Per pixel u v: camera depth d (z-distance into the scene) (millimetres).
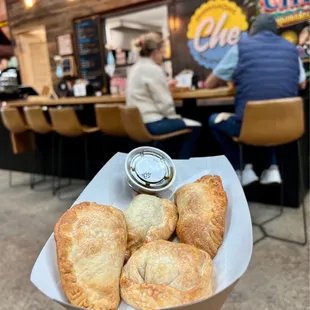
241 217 505
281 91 2156
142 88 2590
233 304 1607
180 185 595
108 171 612
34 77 6148
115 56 5160
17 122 3684
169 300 375
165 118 2637
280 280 1775
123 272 431
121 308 409
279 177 2555
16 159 4574
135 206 521
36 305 1701
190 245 453
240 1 3855
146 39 2643
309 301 1604
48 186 3824
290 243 2148
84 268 408
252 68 2170
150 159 603
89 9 5062
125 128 2693
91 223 439
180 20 4453
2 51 6398
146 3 4590
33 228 2662
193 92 2520
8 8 6004
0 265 2107
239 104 2252
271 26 2217
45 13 5562
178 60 4621
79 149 3834
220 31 4137
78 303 394
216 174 594
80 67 5441
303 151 2748
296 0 2943
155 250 435
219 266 454
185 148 2746
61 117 3131
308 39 2918
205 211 496
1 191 3734
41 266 455
